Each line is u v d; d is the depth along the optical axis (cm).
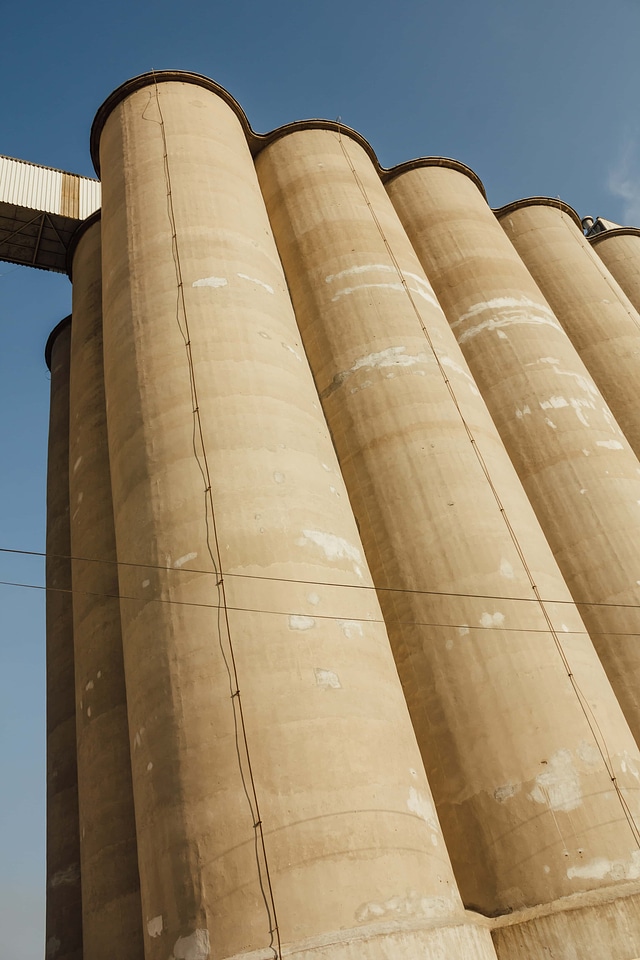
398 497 1388
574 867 1033
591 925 973
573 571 1514
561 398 1702
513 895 1044
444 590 1275
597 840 1052
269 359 1323
